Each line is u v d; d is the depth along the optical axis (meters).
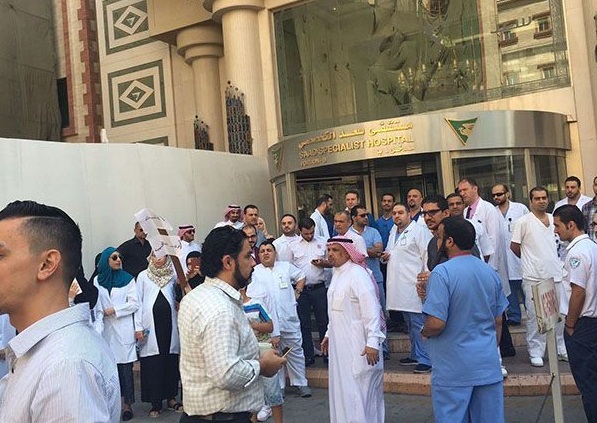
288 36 14.80
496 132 10.59
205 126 16.31
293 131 14.62
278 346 7.02
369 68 13.88
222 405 3.08
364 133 10.99
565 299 7.01
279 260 8.50
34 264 1.83
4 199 9.03
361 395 5.06
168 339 7.16
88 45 19.44
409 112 13.38
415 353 7.79
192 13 16.02
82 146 10.14
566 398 6.43
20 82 18.97
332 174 12.91
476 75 12.68
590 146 11.46
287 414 6.74
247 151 14.39
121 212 10.41
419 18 13.34
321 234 9.37
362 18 13.98
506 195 8.86
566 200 8.96
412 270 7.43
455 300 4.09
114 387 1.83
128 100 18.41
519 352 7.97
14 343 1.78
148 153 10.95
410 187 12.77
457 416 4.07
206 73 16.53
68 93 19.80
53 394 1.67
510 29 12.38
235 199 12.49
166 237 5.54
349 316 5.14
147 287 7.25
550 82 11.96
